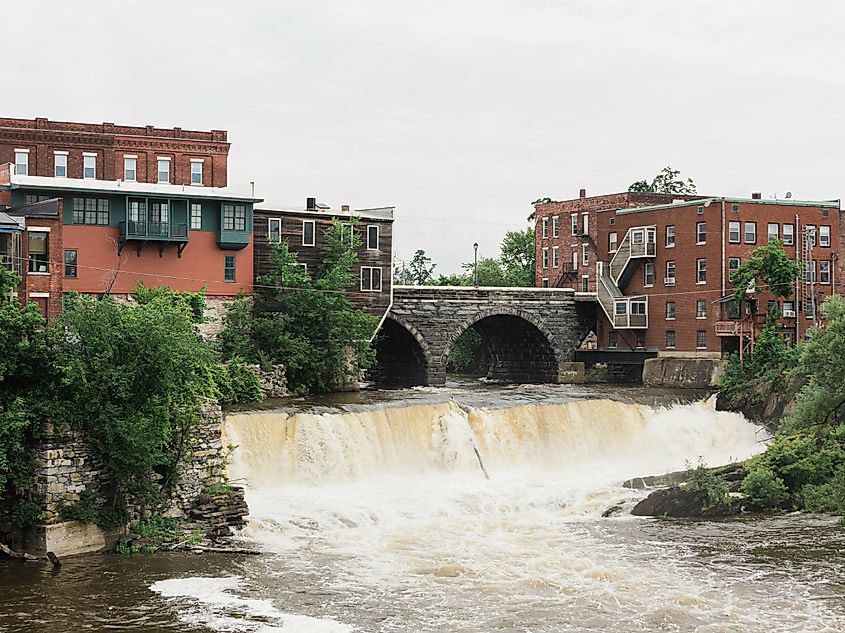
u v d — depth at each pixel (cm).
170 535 3769
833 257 8181
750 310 7562
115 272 5856
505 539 4019
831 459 4872
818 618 3064
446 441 5266
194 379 3969
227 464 4225
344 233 6812
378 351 8288
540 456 5647
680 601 3216
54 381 3612
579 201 10475
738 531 4184
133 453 3634
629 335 8500
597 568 3578
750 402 6638
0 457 3441
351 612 3064
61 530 3534
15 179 5838
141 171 7544
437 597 3231
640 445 6122
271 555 3681
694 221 8000
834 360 5028
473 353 10388
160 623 2930
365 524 4178
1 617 2964
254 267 6588
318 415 4891
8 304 3650
